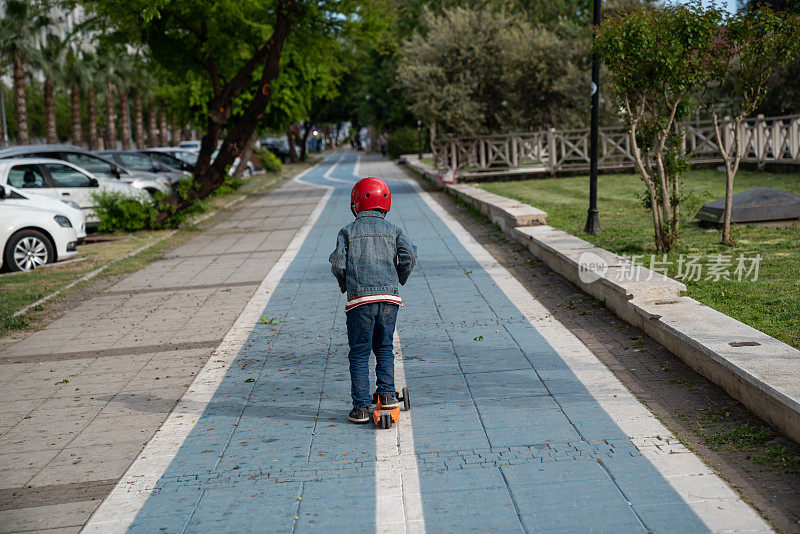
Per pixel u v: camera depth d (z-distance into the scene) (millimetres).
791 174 16938
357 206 4840
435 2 37094
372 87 48906
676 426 4266
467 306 7625
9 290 9984
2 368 6523
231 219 17828
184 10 16219
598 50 8461
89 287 10156
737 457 3801
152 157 22906
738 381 4488
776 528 3113
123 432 4832
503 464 3924
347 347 6504
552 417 4539
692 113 9008
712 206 10602
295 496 3719
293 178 34562
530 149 22141
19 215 11812
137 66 19609
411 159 40906
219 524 3482
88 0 15508
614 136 21922
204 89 28812
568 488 3600
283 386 5551
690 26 7934
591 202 10883
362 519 3436
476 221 14078
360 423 4684
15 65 45000
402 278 4805
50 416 5230
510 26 22109
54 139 49125
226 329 7391
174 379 5902
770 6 7934
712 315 5551
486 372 5516
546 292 7988
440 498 3594
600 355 5711
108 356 6707
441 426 4531
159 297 9172
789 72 17906
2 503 3902
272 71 16438
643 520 3252
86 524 3596
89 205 15742
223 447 4441
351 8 17297
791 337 5293
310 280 9570
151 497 3828
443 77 20875
